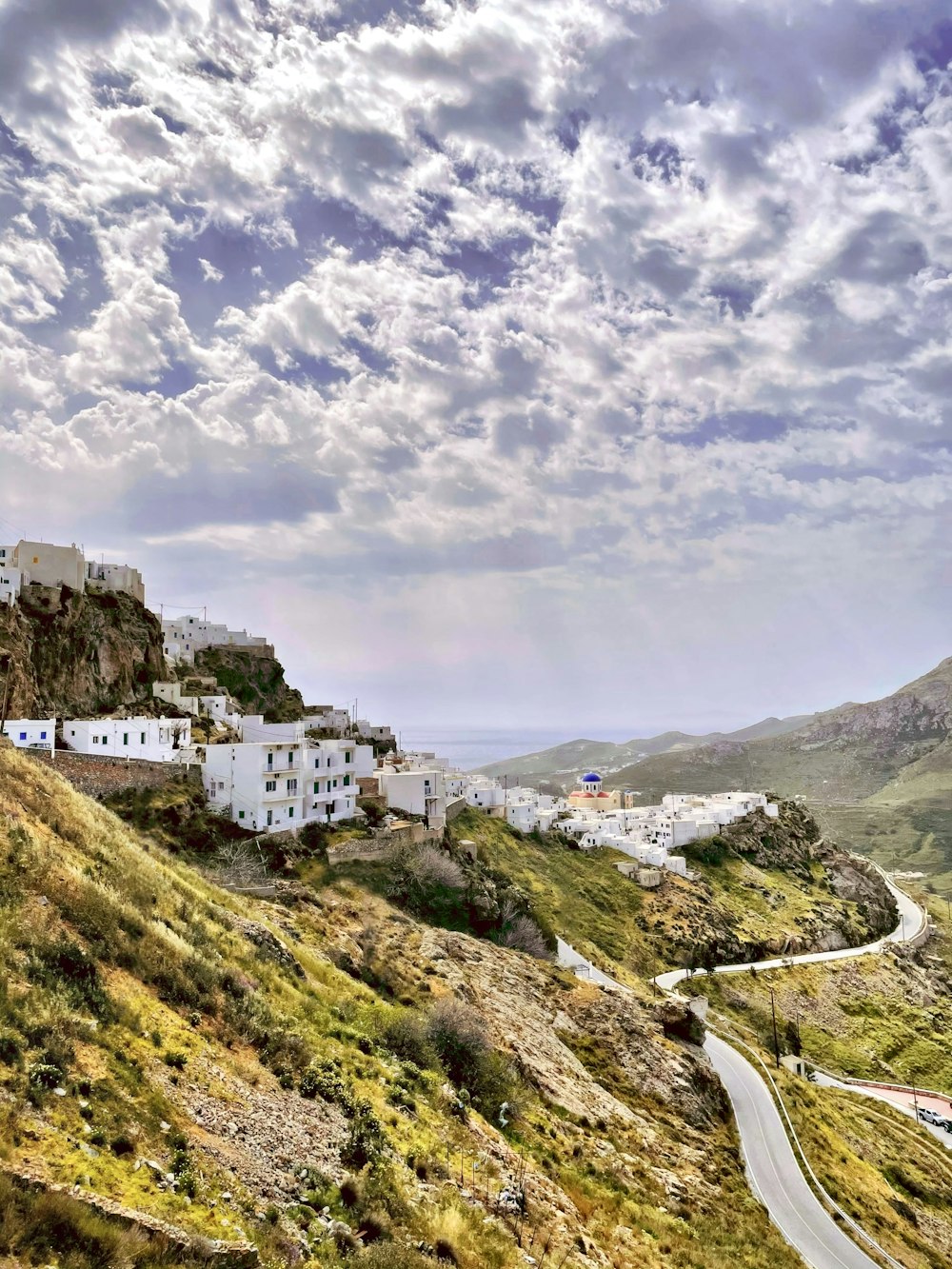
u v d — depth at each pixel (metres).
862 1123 78.31
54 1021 20.73
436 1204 23.91
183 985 27.28
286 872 74.25
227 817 78.06
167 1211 17.02
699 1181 45.50
